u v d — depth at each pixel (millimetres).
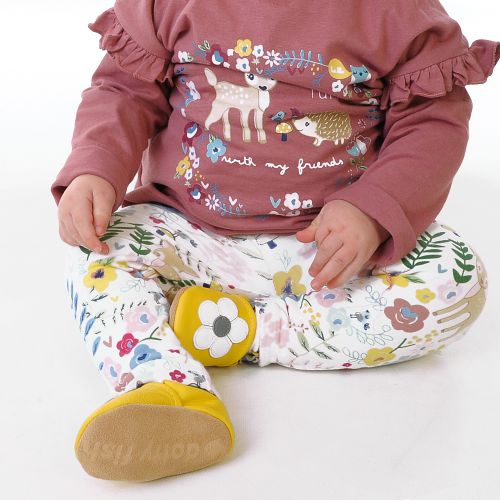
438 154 1283
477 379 1219
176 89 1377
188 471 996
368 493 974
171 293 1237
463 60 1299
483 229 1731
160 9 1326
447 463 1031
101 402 1146
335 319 1201
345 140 1311
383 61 1274
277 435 1075
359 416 1121
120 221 1278
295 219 1322
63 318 1365
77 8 3607
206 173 1312
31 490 978
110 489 979
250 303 1236
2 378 1197
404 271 1223
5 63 2908
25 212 1786
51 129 2332
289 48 1254
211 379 1173
